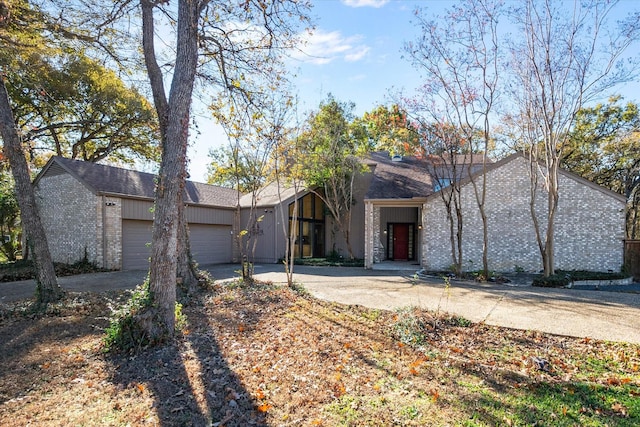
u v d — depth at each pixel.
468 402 3.44
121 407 3.40
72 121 18.84
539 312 6.99
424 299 8.27
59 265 13.46
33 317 6.65
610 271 12.30
